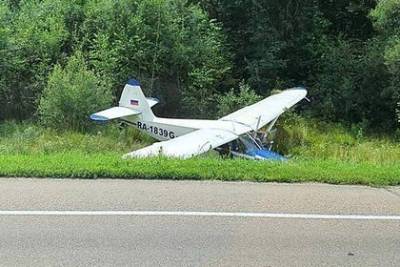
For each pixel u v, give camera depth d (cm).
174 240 544
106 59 2280
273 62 2572
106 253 509
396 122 2419
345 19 2895
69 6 2467
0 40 2225
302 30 2723
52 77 2058
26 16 2417
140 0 2389
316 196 704
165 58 2356
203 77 2358
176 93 2372
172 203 658
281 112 1955
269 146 1770
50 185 725
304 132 2077
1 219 595
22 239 540
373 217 627
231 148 1537
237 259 501
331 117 2456
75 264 483
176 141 1397
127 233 561
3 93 2270
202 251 518
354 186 762
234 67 2653
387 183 774
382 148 1895
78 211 623
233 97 2295
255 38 2644
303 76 2717
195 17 2475
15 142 1698
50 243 531
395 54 2120
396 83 2225
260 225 592
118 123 2020
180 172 776
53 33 2323
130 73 2323
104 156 917
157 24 2359
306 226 593
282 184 761
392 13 2236
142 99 1945
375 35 2709
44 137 1819
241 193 708
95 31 2425
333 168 837
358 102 2444
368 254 519
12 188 708
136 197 678
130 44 2302
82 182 743
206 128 1661
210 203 662
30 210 623
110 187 721
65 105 2020
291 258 506
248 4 2717
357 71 2466
